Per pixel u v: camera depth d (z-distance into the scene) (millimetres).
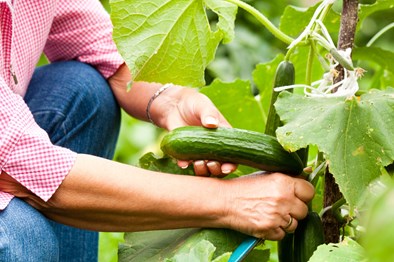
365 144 1475
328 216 1707
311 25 1675
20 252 1492
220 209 1610
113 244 2717
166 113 2035
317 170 1684
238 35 4242
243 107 2373
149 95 2111
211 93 2314
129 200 1594
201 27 1729
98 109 2104
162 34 1684
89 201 1593
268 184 1610
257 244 1688
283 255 1749
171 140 1651
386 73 2318
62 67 2164
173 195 1604
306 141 1477
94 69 2203
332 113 1518
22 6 1805
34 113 2008
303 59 2330
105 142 2186
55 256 1630
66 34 2195
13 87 1830
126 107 2215
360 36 4004
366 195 1438
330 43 1643
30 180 1562
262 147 1616
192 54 1747
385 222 493
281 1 4355
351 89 1562
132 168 1625
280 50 4289
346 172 1449
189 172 1885
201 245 1511
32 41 1875
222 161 1656
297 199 1611
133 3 1634
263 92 2365
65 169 1564
